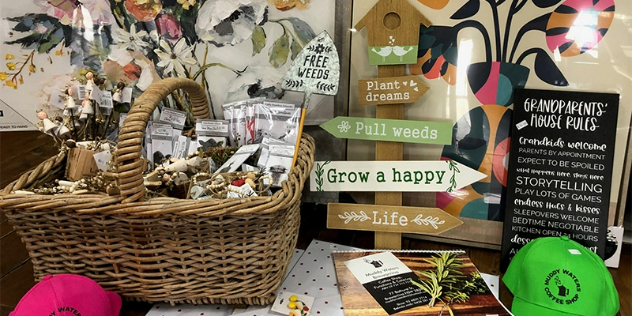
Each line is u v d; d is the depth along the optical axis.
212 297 0.97
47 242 0.96
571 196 1.10
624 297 1.04
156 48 1.27
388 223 1.19
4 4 1.20
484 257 1.21
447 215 1.16
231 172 1.00
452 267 1.12
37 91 1.28
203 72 1.28
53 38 1.25
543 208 1.12
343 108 1.22
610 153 1.07
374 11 1.07
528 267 0.99
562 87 1.08
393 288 1.04
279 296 1.03
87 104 1.14
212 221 0.86
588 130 1.07
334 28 1.18
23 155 1.55
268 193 0.99
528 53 1.09
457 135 1.17
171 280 0.95
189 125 1.33
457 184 1.15
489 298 1.01
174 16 1.24
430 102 1.17
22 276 1.12
